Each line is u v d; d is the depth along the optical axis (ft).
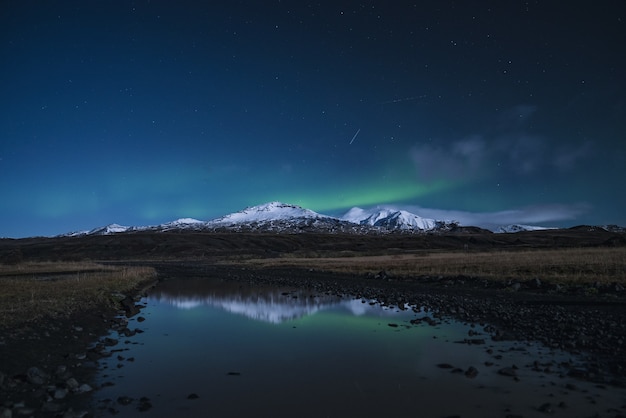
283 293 111.55
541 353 41.86
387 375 36.50
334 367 39.42
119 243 638.94
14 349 41.57
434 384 33.65
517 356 41.01
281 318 70.18
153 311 80.48
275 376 37.01
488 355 41.86
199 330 59.88
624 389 31.01
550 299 76.59
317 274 174.50
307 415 28.07
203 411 29.04
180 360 42.83
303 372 38.04
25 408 28.30
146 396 32.17
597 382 32.71
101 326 61.00
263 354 45.06
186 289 126.52
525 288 91.61
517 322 57.36
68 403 30.37
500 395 30.60
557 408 27.63
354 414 28.04
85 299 76.89
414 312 72.69
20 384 33.17
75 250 597.11
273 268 227.81
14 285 96.78
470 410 28.02
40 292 82.53
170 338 54.13
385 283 127.24
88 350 46.78
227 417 27.96
